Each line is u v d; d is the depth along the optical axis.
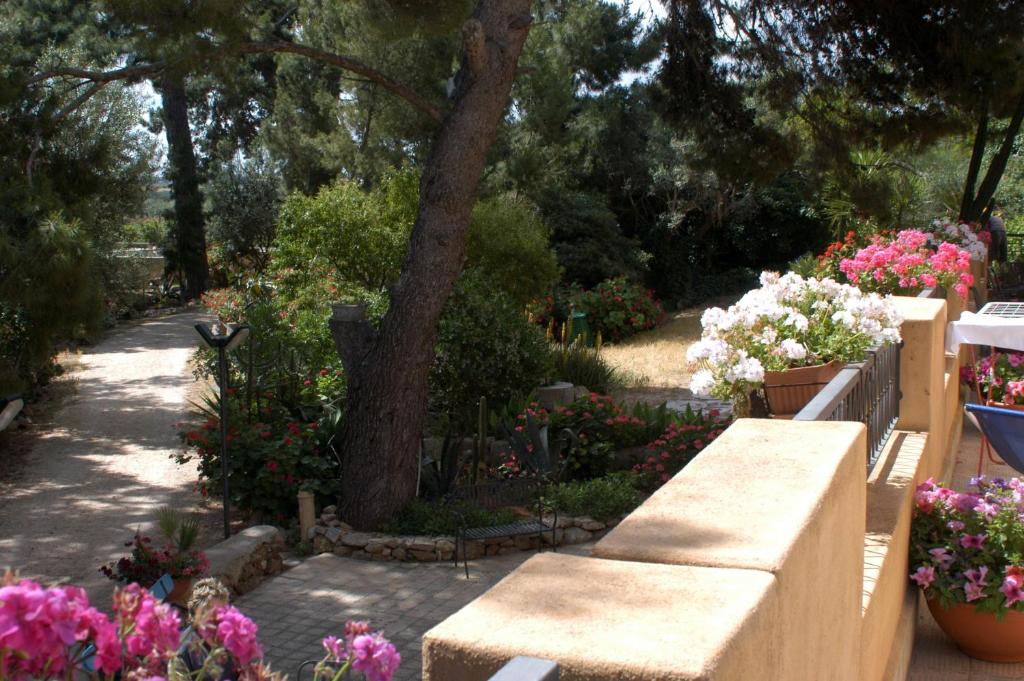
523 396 12.10
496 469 9.55
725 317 4.71
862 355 4.47
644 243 28.30
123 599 1.34
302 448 9.24
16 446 12.02
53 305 7.34
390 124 19.38
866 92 13.98
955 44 12.27
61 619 1.09
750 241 29.03
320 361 11.84
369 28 8.88
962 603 4.05
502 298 12.59
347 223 15.07
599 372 14.04
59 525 8.97
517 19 8.20
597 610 1.43
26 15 20.69
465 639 1.32
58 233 7.21
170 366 17.98
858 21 13.33
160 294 29.62
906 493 4.21
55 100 8.36
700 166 15.09
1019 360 7.81
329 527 8.37
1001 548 4.07
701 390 4.59
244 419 9.95
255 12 8.21
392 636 6.07
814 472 2.35
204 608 1.49
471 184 8.26
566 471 9.61
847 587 2.57
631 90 27.44
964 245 12.30
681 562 1.72
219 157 36.56
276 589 7.11
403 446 8.38
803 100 14.12
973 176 15.12
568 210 24.64
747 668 1.38
